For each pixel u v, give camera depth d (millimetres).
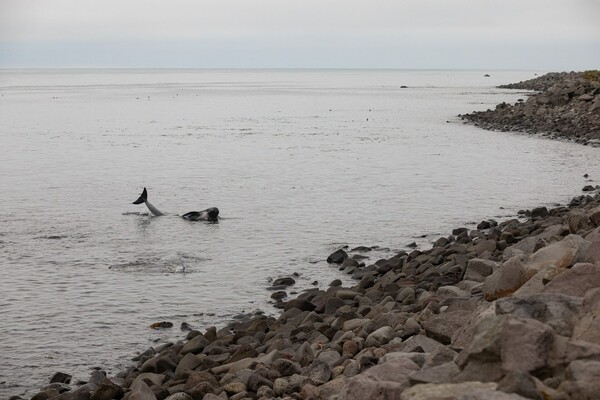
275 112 104500
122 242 27391
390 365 8891
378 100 137125
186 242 27453
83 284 21969
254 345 15469
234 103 129375
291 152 55281
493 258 19547
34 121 86688
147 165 48125
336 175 43656
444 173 44406
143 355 16172
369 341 12828
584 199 33594
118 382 13828
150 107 116812
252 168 46750
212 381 12484
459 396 6898
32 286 21719
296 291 21438
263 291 21484
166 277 22797
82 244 26969
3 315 19109
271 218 31734
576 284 9727
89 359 16297
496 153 54000
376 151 55719
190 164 48625
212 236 28453
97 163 48969
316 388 10570
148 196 36812
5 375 15383
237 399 11359
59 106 118250
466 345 8703
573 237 12633
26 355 16469
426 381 7820
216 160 50656
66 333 17891
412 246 26953
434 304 13820
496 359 7684
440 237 28109
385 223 30797
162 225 30359
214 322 18781
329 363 12156
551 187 39562
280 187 39594
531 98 86312
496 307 8812
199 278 22750
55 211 33031
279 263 24625
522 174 43938
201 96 158125
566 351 7496
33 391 14625
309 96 157000
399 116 94312
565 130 67062
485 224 28781
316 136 68125
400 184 40531
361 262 24500
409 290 17906
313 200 35812
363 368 11164
